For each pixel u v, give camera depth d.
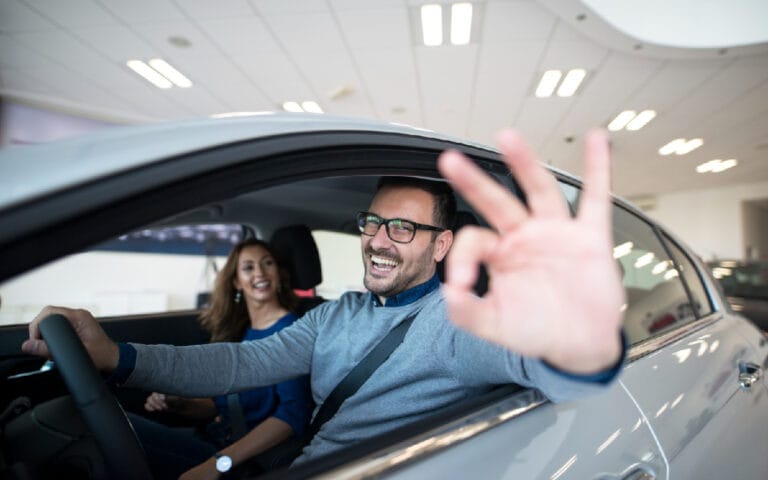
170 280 6.07
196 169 0.45
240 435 1.26
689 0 4.30
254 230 1.86
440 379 0.76
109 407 0.63
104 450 0.61
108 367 0.83
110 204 0.38
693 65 4.80
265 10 4.11
